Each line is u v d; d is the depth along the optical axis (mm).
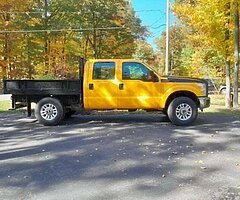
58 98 11633
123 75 11359
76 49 31984
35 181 5586
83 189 5195
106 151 7617
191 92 11359
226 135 9414
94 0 31312
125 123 11719
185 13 16828
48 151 7656
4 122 12188
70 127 10969
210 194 4934
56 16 30906
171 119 11195
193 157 7051
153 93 11320
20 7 26984
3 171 6148
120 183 5457
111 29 32438
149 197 4832
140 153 7410
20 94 11469
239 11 15570
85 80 11391
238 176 5781
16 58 29375
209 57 22797
